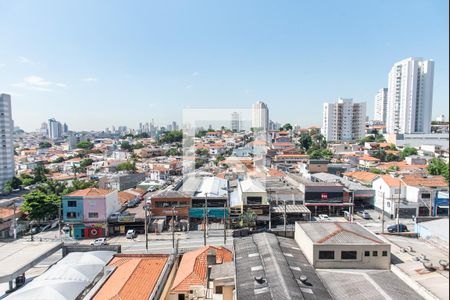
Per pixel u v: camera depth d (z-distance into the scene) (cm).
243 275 2523
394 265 2659
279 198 6688
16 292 3184
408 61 17875
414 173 9056
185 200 5947
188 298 2886
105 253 3991
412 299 2161
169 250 4772
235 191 6128
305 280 2369
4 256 3728
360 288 2338
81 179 9706
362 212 6769
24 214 6366
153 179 9662
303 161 12281
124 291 2636
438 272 2458
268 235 3362
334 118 19300
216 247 3844
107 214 5738
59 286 3155
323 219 6244
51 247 4062
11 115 10788
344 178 8725
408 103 18012
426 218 3931
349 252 2717
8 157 10631
